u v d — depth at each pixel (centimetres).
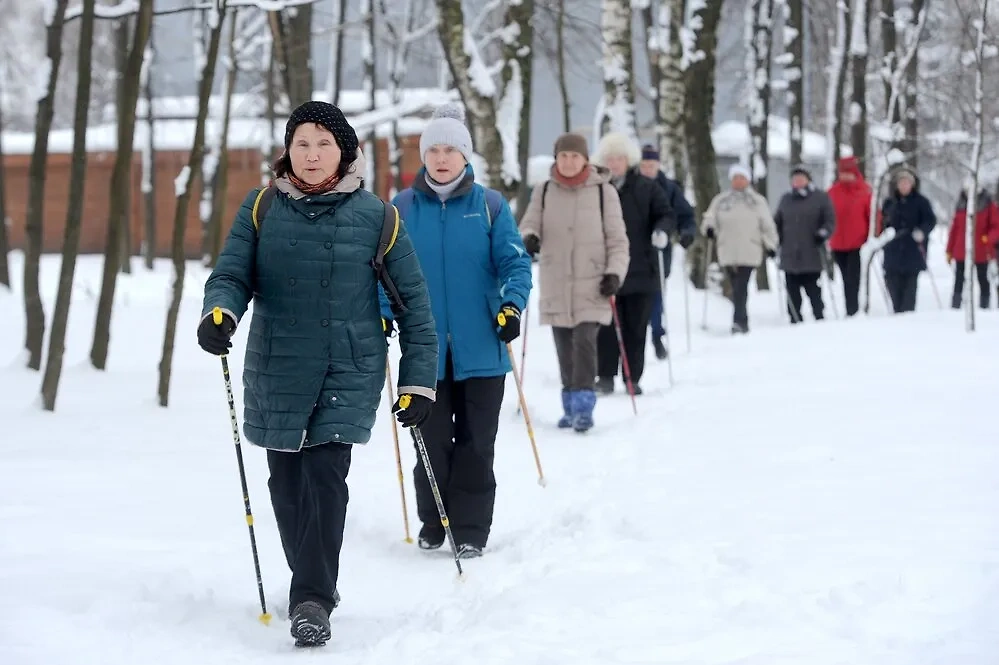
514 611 590
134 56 1377
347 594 705
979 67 1798
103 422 1210
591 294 1284
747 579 616
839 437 1002
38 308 1539
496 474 1058
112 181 1504
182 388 1473
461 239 837
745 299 2259
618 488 904
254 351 632
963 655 477
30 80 5694
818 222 2352
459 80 2009
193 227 5078
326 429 619
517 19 2170
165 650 564
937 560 618
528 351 1961
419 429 767
